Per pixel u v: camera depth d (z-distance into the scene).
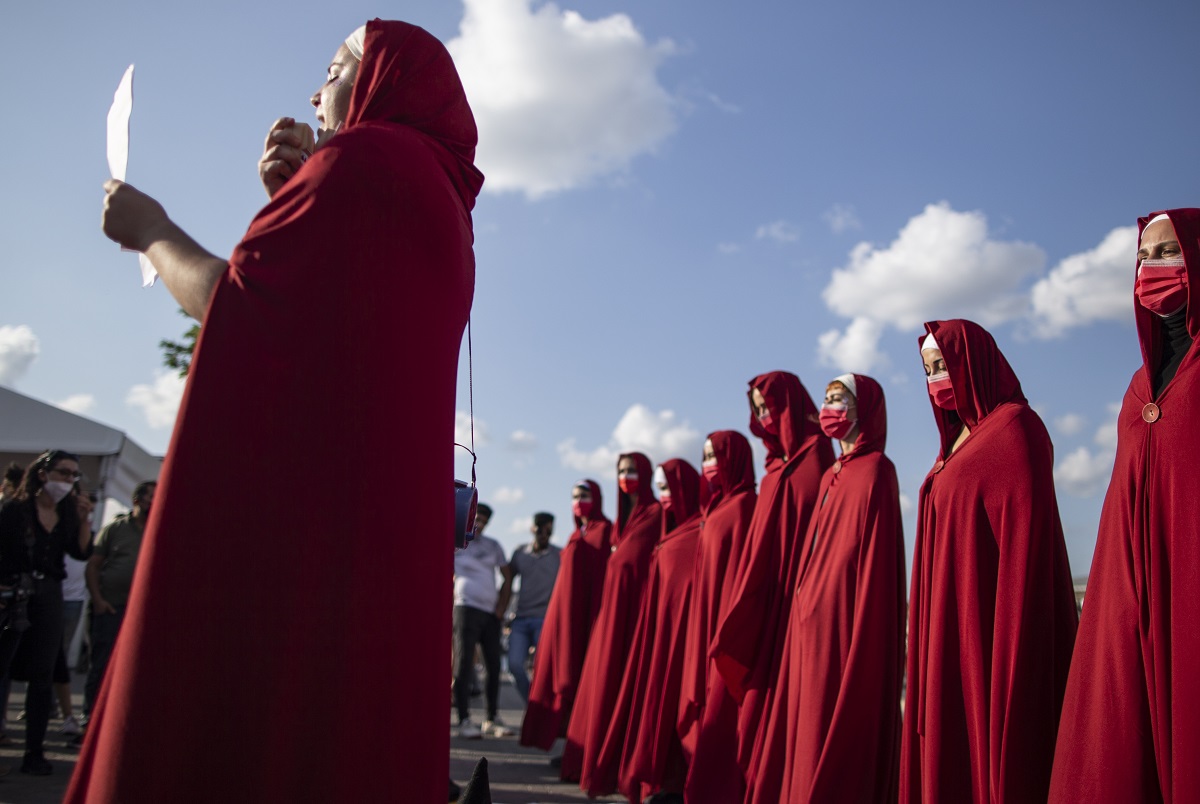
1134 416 2.96
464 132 1.78
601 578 8.77
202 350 1.38
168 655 1.29
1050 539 3.71
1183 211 2.90
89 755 1.30
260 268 1.41
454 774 7.26
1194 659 2.57
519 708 13.05
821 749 4.45
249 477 1.35
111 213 1.58
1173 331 2.98
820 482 5.39
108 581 7.84
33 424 11.93
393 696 1.38
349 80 1.83
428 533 1.47
